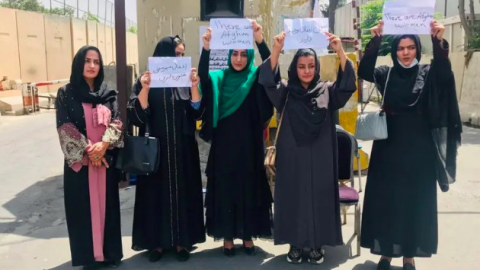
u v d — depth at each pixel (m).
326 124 3.71
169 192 3.86
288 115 3.72
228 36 3.68
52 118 14.33
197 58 6.29
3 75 18.02
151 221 3.92
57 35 22.22
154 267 3.89
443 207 5.35
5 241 4.57
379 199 3.63
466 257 4.01
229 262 3.97
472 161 7.78
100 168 3.68
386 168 3.58
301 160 3.71
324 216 3.75
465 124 12.55
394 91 3.48
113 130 3.62
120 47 5.46
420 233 3.53
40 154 8.84
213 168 3.95
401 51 3.43
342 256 4.06
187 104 3.84
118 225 3.82
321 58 6.63
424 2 3.33
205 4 4.90
